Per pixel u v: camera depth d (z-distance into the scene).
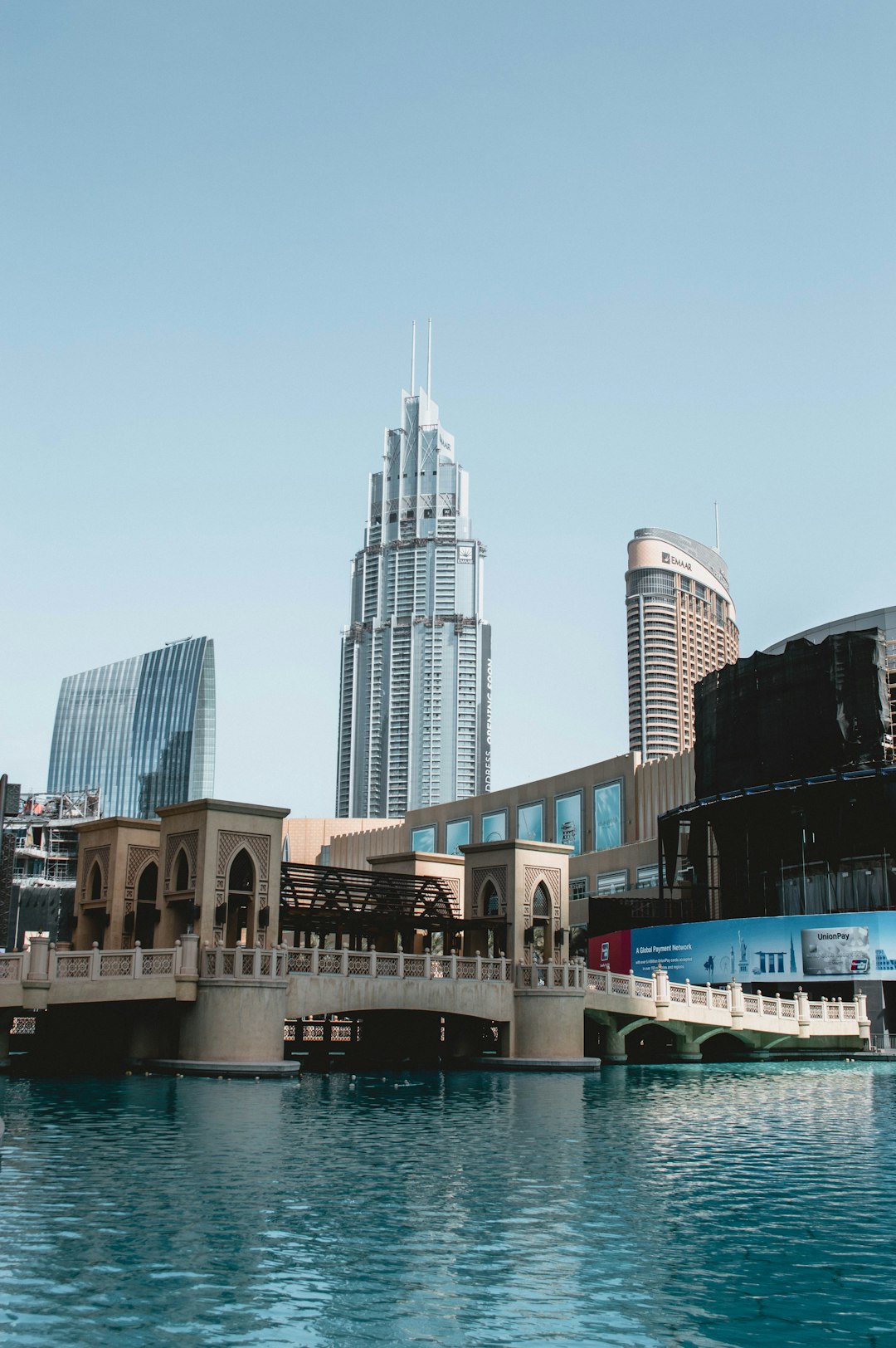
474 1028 54.97
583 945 101.88
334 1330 13.06
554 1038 51.94
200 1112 31.64
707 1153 26.19
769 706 82.19
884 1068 55.56
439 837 141.12
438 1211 19.02
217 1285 14.55
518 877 55.84
